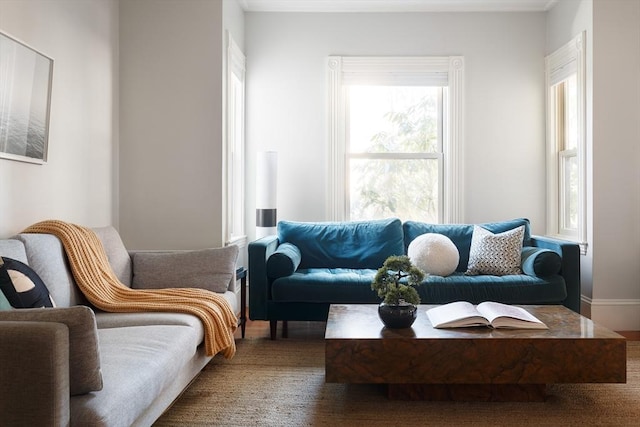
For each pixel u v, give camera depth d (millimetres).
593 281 3756
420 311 2805
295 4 4422
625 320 3740
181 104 3791
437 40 4500
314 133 4504
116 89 3750
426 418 2174
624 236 3756
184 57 3787
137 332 2021
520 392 2363
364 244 3900
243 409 2268
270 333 3502
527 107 4488
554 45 4344
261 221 4191
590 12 3768
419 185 4605
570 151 4219
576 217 4172
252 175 4520
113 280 2652
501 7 4438
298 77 4508
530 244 3828
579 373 2180
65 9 3006
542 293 3268
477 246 3652
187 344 2053
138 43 3787
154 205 3799
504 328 2383
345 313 2740
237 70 4246
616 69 3746
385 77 4500
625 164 3752
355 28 4504
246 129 4520
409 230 3998
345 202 4551
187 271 2977
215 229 3783
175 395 2078
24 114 2576
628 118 3746
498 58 4484
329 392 2479
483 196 4492
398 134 4598
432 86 4547
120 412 1403
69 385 1330
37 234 2352
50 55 2844
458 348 2205
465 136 4492
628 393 2455
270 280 3441
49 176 2854
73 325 1344
